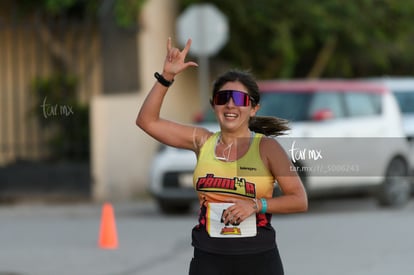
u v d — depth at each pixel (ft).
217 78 40.50
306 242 88.58
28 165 128.67
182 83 140.36
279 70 150.00
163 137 40.88
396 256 80.48
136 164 130.52
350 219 107.34
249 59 149.59
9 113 135.23
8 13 136.77
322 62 157.99
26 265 77.00
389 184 116.47
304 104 109.70
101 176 127.95
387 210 118.52
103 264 77.25
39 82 132.67
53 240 91.40
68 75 133.59
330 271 73.15
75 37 134.41
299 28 147.95
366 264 76.38
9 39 134.72
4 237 93.86
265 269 39.19
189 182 106.73
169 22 134.41
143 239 90.99
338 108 112.68
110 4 131.13
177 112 138.82
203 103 126.62
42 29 134.82
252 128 41.63
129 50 131.23
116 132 129.08
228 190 39.01
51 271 74.13
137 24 130.21
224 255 38.96
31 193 127.85
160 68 132.67
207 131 40.98
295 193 39.19
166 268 75.31
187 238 91.35
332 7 148.36
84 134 132.57
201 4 138.92
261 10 143.84
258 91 40.40
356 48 158.20
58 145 131.85
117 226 101.30
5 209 119.85
